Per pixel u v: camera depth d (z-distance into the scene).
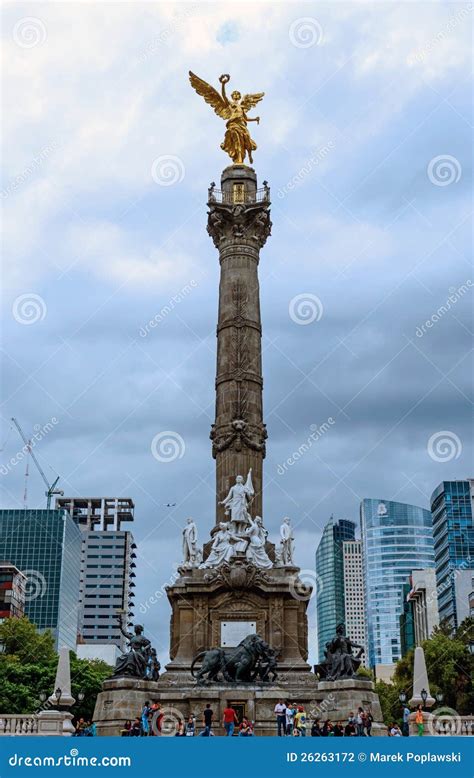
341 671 57.44
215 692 55.62
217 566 65.38
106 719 56.03
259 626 64.00
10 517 194.88
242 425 71.25
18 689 81.19
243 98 83.25
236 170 80.44
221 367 74.31
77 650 152.38
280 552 66.69
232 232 77.94
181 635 64.12
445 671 85.50
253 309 76.12
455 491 175.75
